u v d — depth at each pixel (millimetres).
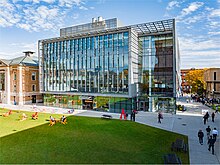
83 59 44875
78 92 45469
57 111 41438
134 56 40406
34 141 18984
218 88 60812
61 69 48781
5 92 57375
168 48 40062
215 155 16141
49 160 14461
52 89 50688
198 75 82312
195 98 65688
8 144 18047
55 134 21594
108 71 41125
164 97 39750
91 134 21734
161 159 15000
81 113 38719
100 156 15344
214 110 42188
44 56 52406
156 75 41219
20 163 13875
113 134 21859
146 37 42094
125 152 16328
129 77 38438
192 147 18125
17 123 27688
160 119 32062
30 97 57031
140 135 21828
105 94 41312
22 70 55000
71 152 16125
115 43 40219
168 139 20500
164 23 37406
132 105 39062
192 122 29906
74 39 46344
